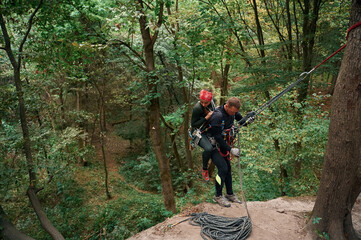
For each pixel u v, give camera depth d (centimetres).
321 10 938
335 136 344
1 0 746
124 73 1415
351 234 369
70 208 1220
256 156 771
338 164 345
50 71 871
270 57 825
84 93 1584
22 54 754
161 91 1316
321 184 371
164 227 369
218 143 382
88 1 838
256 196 852
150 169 1439
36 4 763
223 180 400
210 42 846
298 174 826
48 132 841
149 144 1770
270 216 401
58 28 898
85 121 1562
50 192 1257
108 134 2098
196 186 1238
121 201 1285
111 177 1577
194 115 367
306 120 731
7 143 713
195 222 376
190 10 1068
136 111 1700
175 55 809
